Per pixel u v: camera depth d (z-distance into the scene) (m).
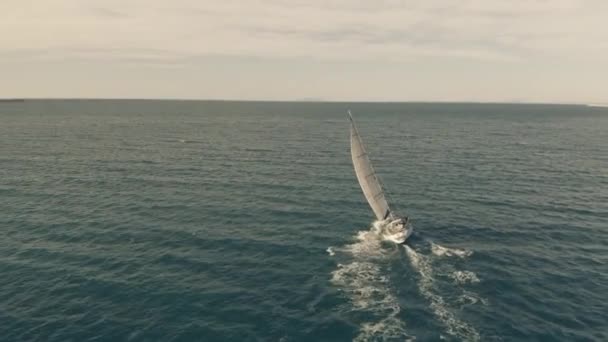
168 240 43.50
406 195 61.19
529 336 27.16
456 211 53.66
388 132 149.50
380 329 28.08
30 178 69.00
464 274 36.03
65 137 122.88
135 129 154.12
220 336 27.23
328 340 26.97
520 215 52.03
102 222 48.62
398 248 41.72
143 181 68.38
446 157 93.12
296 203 57.28
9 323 28.14
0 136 121.19
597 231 46.44
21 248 40.88
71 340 26.48
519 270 36.81
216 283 34.38
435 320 29.08
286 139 125.19
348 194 62.12
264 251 41.00
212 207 54.84
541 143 118.38
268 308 30.66
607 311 30.23
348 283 34.50
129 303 31.02
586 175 74.69
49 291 32.53
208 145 110.25
